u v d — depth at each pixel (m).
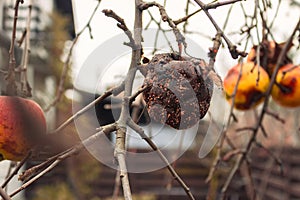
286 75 0.95
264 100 0.92
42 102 1.79
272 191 2.20
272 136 1.72
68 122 0.62
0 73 0.76
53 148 0.63
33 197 1.96
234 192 1.73
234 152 0.96
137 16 0.55
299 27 0.87
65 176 2.13
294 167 2.00
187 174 2.39
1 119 0.65
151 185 2.20
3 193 0.51
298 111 1.44
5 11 1.18
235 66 0.97
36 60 1.95
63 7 1.02
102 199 2.34
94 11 0.80
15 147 0.65
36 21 1.93
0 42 1.07
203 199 2.30
